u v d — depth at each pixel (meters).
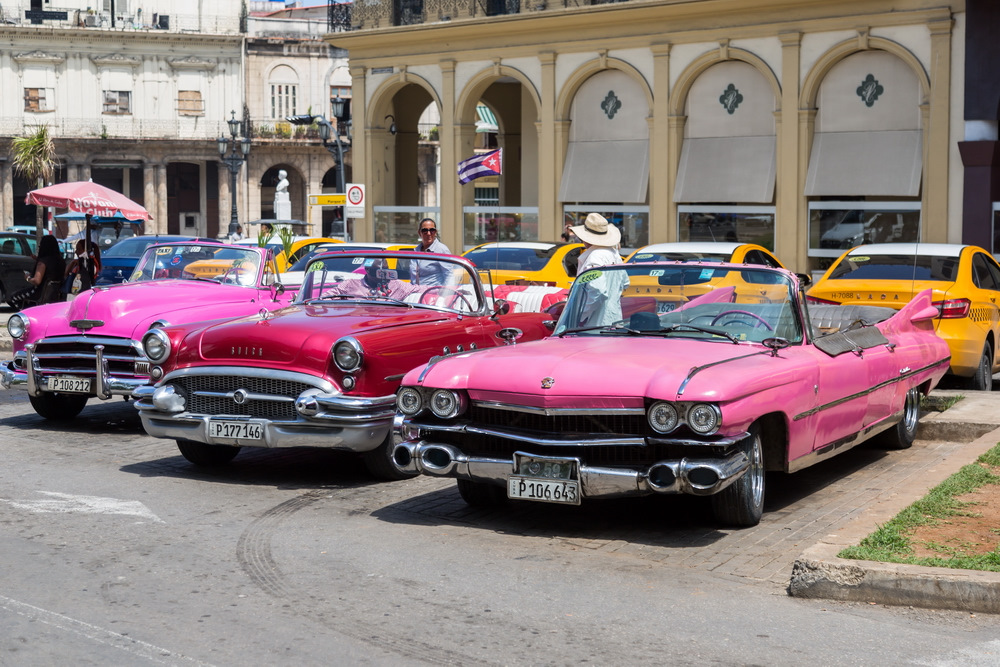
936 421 9.98
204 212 63.75
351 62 28.78
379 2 28.30
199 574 6.13
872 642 5.15
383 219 29.05
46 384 10.58
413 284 9.70
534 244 17.31
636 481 6.59
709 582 6.05
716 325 7.71
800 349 7.54
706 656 4.97
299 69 63.16
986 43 20.20
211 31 62.12
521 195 30.28
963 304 11.72
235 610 5.54
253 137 62.12
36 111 59.66
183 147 61.47
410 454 7.18
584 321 8.03
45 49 59.44
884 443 9.55
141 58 60.84
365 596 5.78
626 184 24.61
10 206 59.53
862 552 5.96
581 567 6.32
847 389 7.81
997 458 8.27
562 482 6.74
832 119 22.20
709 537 6.94
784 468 7.23
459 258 9.70
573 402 6.67
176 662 4.85
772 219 23.06
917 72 21.02
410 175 30.78
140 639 5.12
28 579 6.02
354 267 9.91
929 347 9.54
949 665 4.88
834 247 22.34
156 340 8.84
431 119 62.97
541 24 25.25
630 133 24.73
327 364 8.20
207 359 8.52
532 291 13.83
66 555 6.48
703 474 6.48
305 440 8.23
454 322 9.14
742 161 23.17
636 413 6.57
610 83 24.89
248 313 10.99
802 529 7.11
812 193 22.22
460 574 6.17
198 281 11.66
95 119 60.44
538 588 5.93
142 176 63.19
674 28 23.62
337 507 7.77
